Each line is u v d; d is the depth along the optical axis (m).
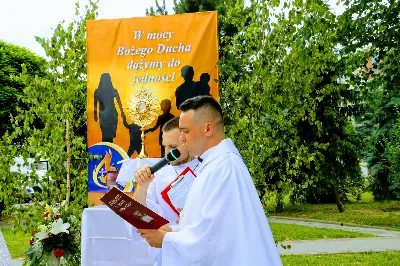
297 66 5.63
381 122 18.08
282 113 5.49
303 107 5.75
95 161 5.79
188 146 2.75
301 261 8.79
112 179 5.32
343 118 15.04
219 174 2.55
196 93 5.71
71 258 5.00
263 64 5.62
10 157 5.57
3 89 15.11
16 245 10.65
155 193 3.90
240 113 5.66
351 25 6.93
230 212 2.47
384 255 9.30
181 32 5.73
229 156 2.62
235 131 5.39
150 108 5.73
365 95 7.70
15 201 5.69
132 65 5.80
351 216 15.33
